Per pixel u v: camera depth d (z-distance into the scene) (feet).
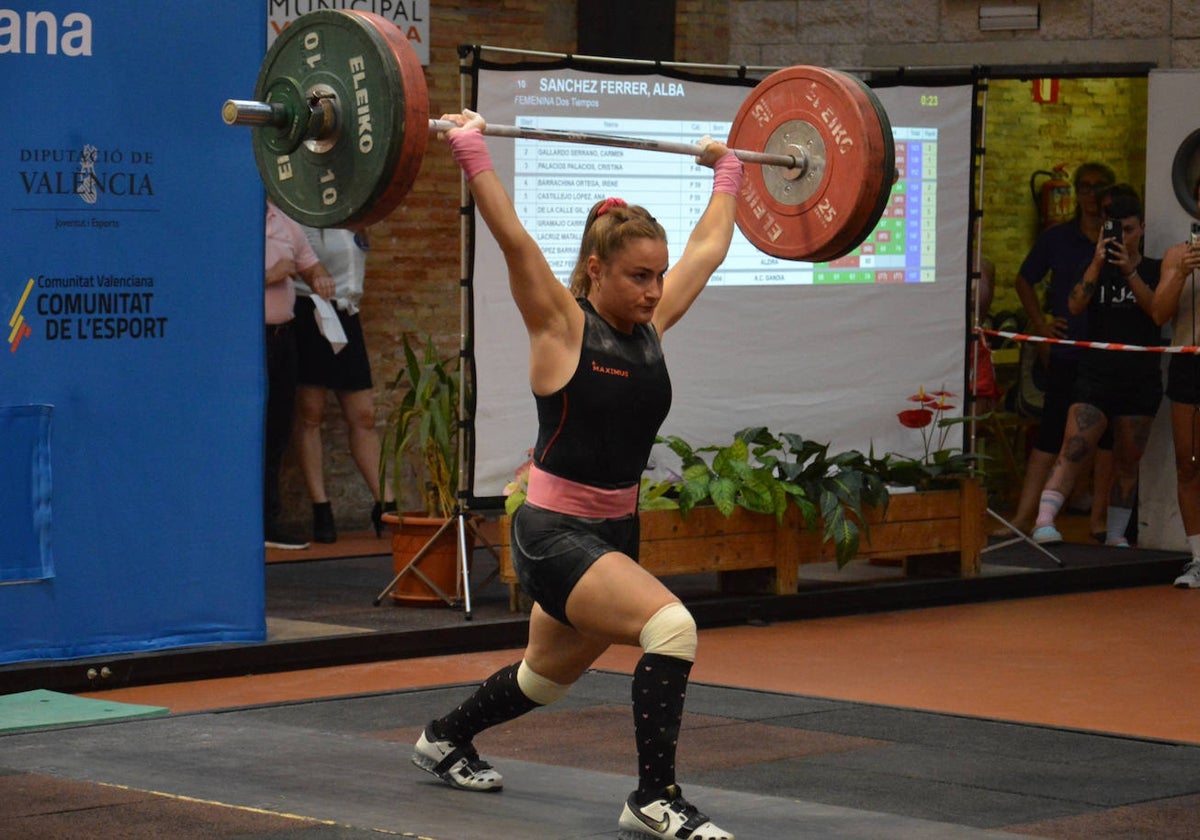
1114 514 41.14
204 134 27.25
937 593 35.01
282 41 19.10
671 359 34.04
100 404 26.58
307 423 41.86
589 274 17.88
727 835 16.81
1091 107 52.39
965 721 24.02
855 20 43.65
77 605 26.53
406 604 32.37
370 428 42.42
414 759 20.06
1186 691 26.63
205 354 27.43
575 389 17.48
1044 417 42.63
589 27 46.85
